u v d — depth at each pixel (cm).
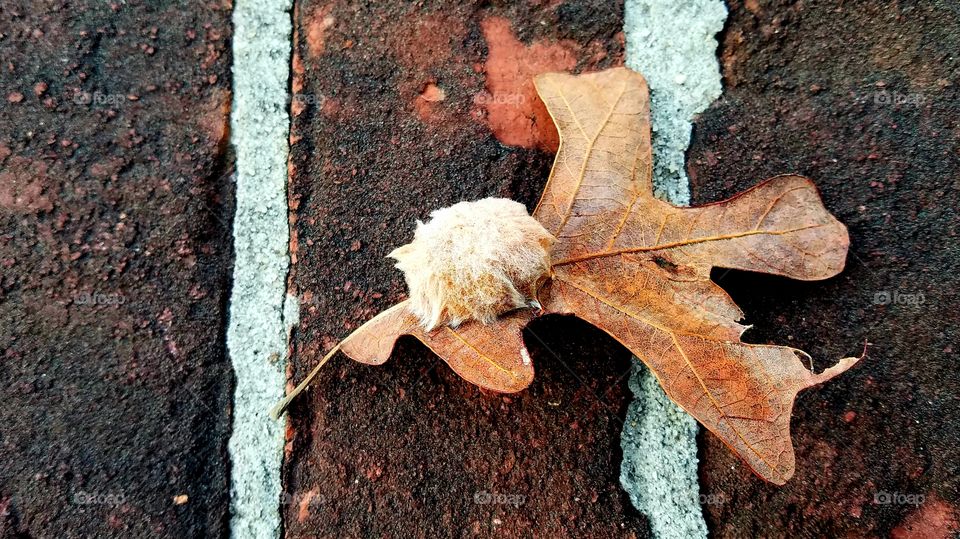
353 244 22
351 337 21
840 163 22
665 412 21
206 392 22
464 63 22
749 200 21
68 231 22
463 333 20
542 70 22
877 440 21
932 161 21
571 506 21
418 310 20
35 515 21
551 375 22
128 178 22
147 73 22
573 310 21
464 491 21
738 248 21
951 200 21
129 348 21
